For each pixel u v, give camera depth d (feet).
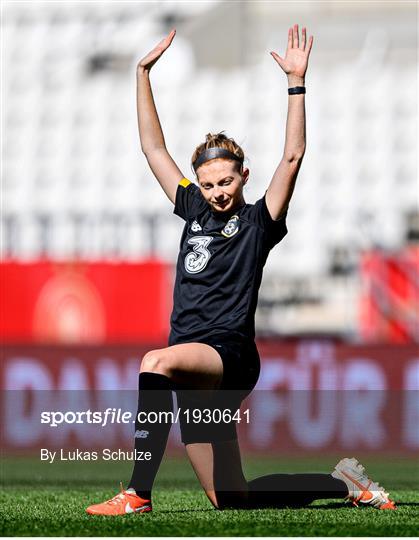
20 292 167.84
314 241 206.49
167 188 56.80
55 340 166.61
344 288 185.78
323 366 135.13
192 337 51.85
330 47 260.62
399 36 256.93
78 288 166.71
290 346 135.74
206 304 51.90
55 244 210.18
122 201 225.56
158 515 51.78
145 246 205.87
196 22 265.34
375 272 165.89
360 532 45.68
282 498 56.54
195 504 61.46
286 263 204.03
